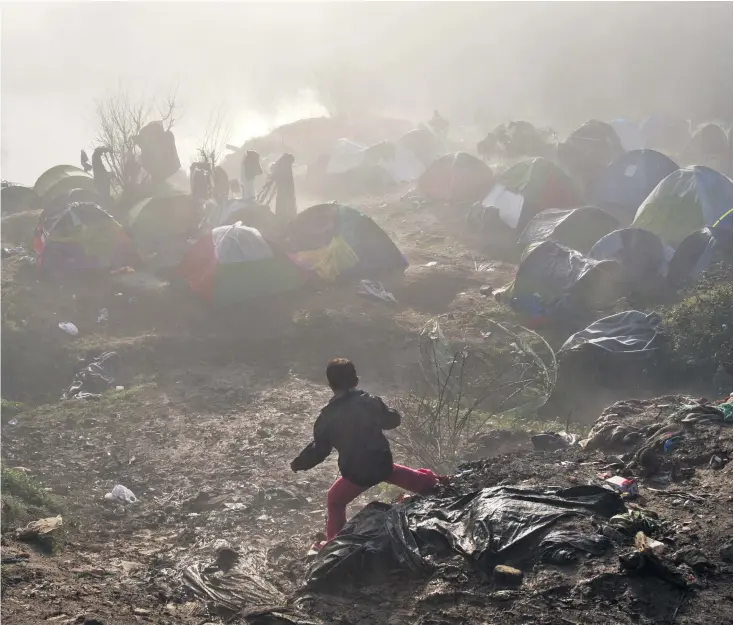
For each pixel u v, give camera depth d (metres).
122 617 4.30
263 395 12.02
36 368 13.70
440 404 7.64
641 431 6.34
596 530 4.52
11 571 4.88
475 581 4.28
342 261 17.69
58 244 17.78
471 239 21.56
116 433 10.25
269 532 6.52
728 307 13.00
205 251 16.69
